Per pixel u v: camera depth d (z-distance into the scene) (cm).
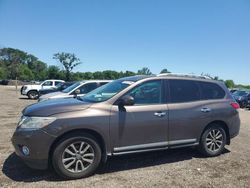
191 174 567
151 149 600
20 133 520
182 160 653
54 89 2353
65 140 522
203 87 686
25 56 12812
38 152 509
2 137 836
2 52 10475
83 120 532
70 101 592
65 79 7731
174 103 633
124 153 575
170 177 549
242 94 2861
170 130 619
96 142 548
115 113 564
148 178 541
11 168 575
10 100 2434
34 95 2706
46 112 524
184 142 639
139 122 583
